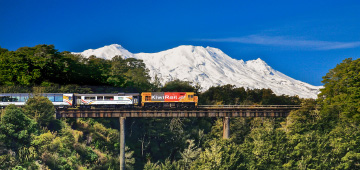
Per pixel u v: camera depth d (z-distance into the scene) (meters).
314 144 87.12
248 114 105.25
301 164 81.06
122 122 99.38
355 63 111.44
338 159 86.19
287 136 91.31
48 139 80.94
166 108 103.75
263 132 90.12
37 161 76.62
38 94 99.38
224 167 77.75
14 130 77.19
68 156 85.38
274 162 82.25
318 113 101.62
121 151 96.69
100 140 101.62
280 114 106.75
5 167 70.25
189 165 93.06
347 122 97.62
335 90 112.06
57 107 102.50
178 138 111.94
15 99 98.50
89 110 99.69
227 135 104.25
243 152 83.25
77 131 98.81
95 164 90.38
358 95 102.88
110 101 104.88
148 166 91.00
